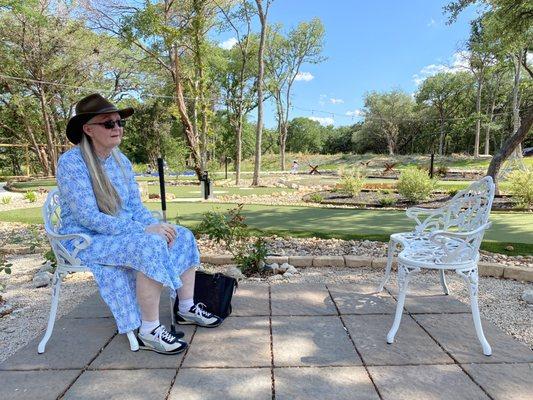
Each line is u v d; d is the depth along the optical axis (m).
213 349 2.23
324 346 2.25
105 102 2.28
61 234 2.31
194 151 15.39
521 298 3.01
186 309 2.53
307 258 3.96
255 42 23.00
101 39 20.83
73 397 1.79
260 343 2.29
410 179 9.80
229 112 29.03
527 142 40.50
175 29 13.62
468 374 1.94
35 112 25.66
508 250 4.29
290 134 59.72
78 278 3.72
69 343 2.33
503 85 36.94
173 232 2.33
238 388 1.84
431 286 3.29
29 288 3.47
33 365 2.08
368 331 2.43
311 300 2.96
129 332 2.23
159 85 25.62
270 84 27.25
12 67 21.62
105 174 2.33
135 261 2.12
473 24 9.66
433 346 2.23
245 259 3.75
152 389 1.85
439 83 41.59
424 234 2.92
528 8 8.06
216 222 4.25
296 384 1.87
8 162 35.69
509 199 9.27
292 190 13.82
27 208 8.98
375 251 4.41
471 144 47.19
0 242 5.10
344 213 7.52
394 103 46.19
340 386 1.85
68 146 26.59
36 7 19.23
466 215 2.75
